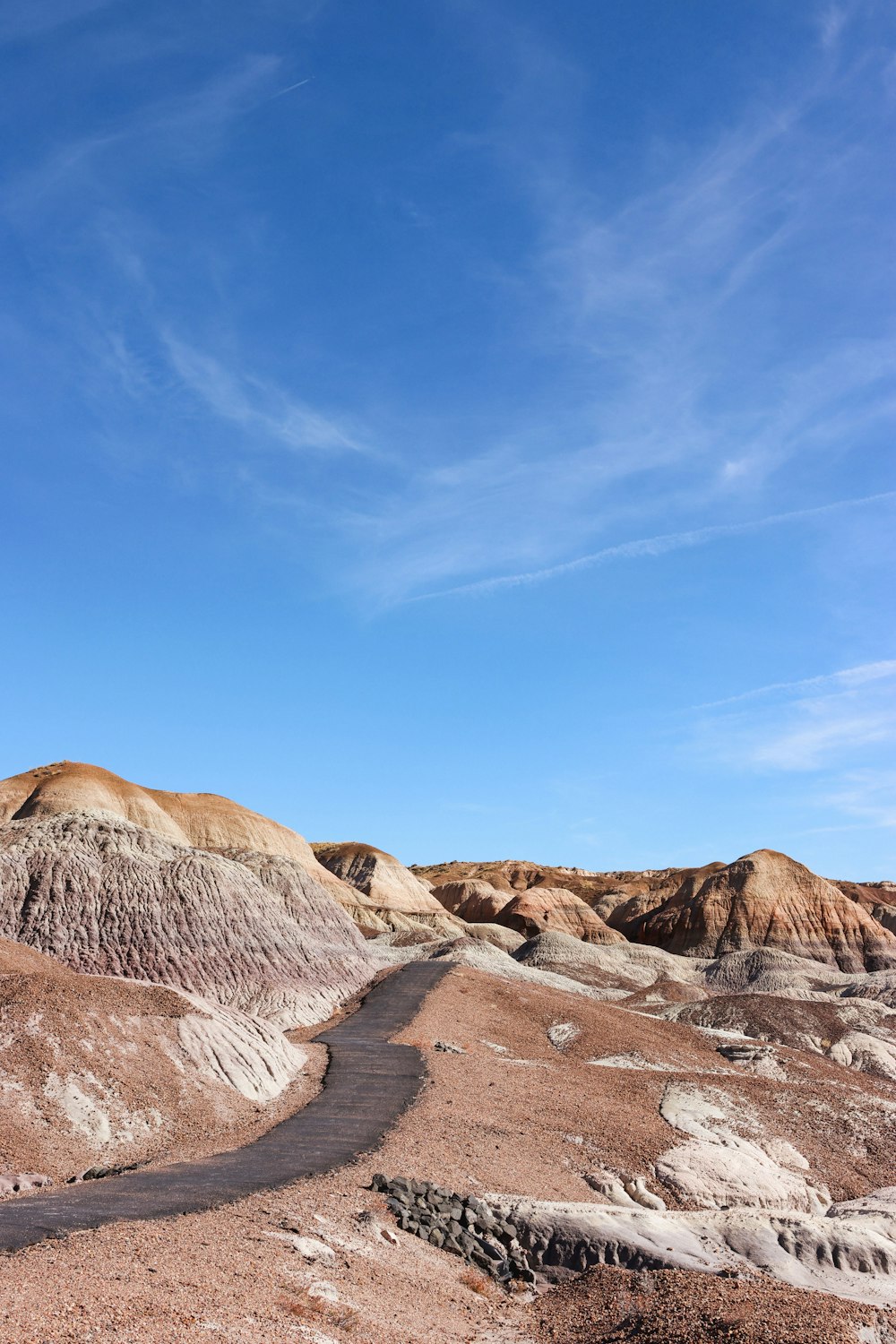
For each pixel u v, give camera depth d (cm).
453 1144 3088
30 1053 3036
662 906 15850
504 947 12775
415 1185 2597
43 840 6438
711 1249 2616
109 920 5931
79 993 3441
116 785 11144
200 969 5903
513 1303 2292
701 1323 2014
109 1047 3253
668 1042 5728
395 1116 3309
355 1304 1841
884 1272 2633
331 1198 2370
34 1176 2491
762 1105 4334
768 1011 6819
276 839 13175
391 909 13400
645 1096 4178
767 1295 2173
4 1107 2797
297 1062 4116
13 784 10900
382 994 6206
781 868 14675
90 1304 1454
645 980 10050
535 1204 2664
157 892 6288
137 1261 1709
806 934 13612
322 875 13312
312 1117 3278
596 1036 5494
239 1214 2117
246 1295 1686
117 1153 2808
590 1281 2400
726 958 10956
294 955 6619
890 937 13800
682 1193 3109
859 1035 6425
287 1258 1917
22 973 3644
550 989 6938
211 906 6425
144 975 5669
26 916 5778
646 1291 2291
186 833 12125
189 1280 1669
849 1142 4134
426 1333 1873
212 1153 2816
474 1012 5822
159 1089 3209
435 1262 2291
